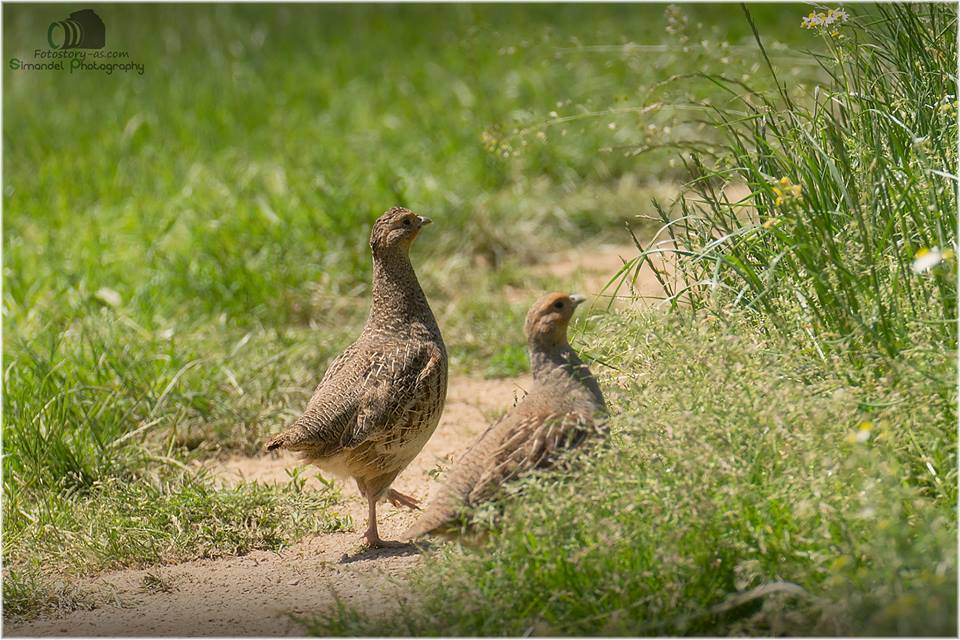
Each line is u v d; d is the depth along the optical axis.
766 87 12.05
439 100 25.20
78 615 9.26
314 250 18.39
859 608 6.95
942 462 8.05
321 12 33.25
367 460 10.33
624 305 12.70
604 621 7.54
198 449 13.12
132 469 12.30
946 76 10.14
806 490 7.69
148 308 16.48
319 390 10.52
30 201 21.39
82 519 10.98
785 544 7.52
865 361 8.65
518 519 7.90
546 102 23.36
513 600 7.74
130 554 10.41
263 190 20.42
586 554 7.63
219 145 23.98
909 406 8.11
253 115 25.67
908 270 9.15
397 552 10.15
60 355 14.45
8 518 11.22
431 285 17.70
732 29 26.72
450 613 7.84
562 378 9.05
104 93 27.31
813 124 10.23
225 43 30.34
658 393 8.66
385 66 28.31
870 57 10.62
